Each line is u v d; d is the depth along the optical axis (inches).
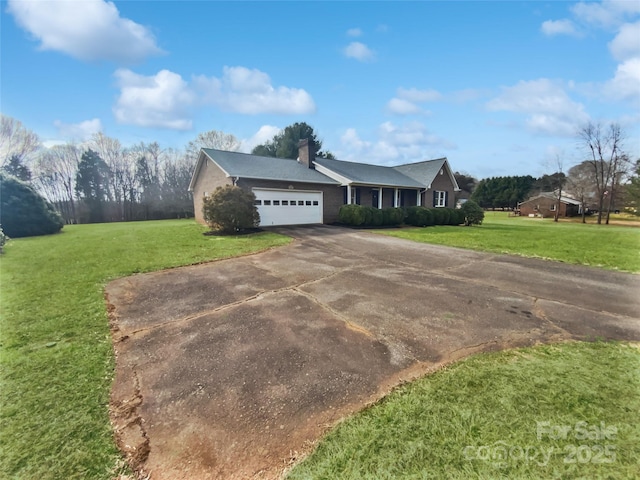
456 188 930.1
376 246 372.2
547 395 91.7
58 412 91.0
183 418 88.9
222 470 71.5
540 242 406.6
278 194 575.5
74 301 188.2
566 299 183.9
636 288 205.6
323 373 109.0
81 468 72.0
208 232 490.9
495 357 116.3
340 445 76.1
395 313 163.0
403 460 70.4
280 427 84.0
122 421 88.0
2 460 73.8
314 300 185.2
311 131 1315.2
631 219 1341.0
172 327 151.6
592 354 117.6
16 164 1080.2
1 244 375.2
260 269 261.9
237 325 151.9
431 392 95.2
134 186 1282.0
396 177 801.6
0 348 130.3
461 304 175.8
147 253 326.6
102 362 119.9
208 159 642.8
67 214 1194.0
